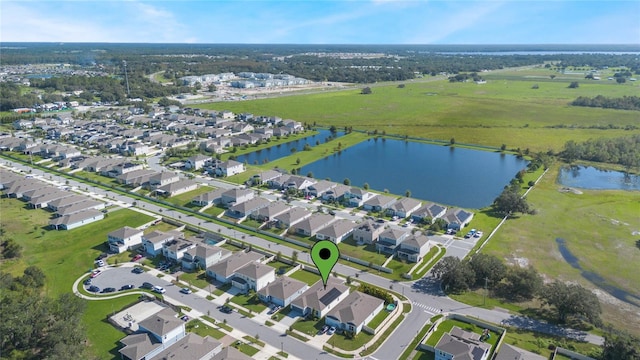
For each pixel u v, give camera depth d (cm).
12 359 7994
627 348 7825
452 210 14888
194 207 15950
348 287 10538
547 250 12900
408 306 10125
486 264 10888
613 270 11838
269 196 17188
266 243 13238
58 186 18275
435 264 11962
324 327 9269
